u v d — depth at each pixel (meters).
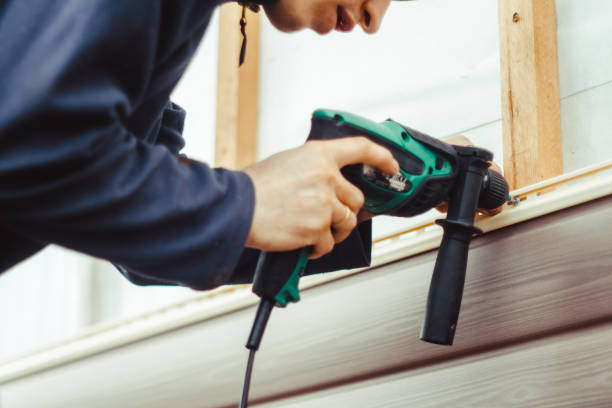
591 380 0.97
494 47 1.38
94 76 0.64
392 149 0.92
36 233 0.67
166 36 0.72
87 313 2.18
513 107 1.23
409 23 1.54
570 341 1.00
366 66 1.61
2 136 0.60
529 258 1.07
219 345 1.50
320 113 0.89
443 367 1.13
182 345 1.58
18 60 0.61
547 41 1.25
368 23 0.98
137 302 2.05
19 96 0.60
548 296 1.03
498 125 1.33
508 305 1.07
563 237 1.04
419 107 1.48
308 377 1.31
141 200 0.68
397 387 1.18
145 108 0.85
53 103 0.61
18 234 0.78
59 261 2.30
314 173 0.79
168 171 0.71
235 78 1.81
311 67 1.74
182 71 0.84
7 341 2.37
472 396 1.08
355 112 1.61
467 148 1.00
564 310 1.01
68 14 0.63
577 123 1.22
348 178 0.89
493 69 1.37
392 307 1.21
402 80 1.53
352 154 0.83
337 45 1.68
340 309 1.29
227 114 1.80
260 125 1.82
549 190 1.08
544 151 1.19
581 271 1.01
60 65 0.61
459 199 0.98
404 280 1.21
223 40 1.86
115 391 1.69
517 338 1.05
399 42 1.55
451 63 1.44
